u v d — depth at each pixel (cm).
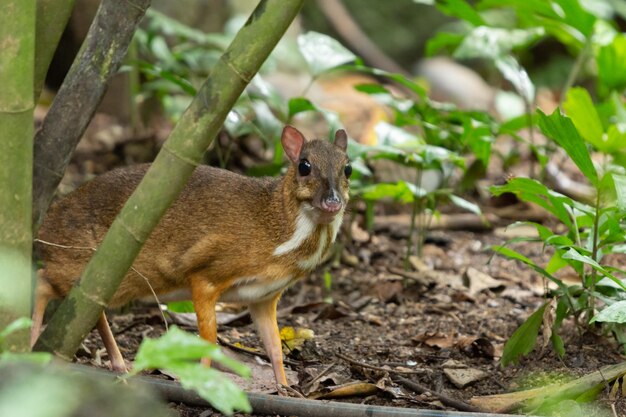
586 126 1140
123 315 1086
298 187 868
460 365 934
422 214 1448
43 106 1711
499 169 1697
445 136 1370
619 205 840
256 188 883
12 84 585
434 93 2208
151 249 866
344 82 2109
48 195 711
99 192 870
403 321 1111
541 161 1330
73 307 678
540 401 811
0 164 595
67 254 859
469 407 821
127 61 1402
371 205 1333
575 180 1645
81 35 1680
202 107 645
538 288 1217
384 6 2423
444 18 2427
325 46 1267
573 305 931
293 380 909
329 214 861
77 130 707
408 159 1219
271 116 1281
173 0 1767
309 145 894
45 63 695
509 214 1513
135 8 698
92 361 912
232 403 460
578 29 1466
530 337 898
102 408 449
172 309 1072
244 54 639
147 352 457
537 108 866
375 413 747
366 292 1210
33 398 378
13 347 595
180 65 1488
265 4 637
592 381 826
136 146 1570
